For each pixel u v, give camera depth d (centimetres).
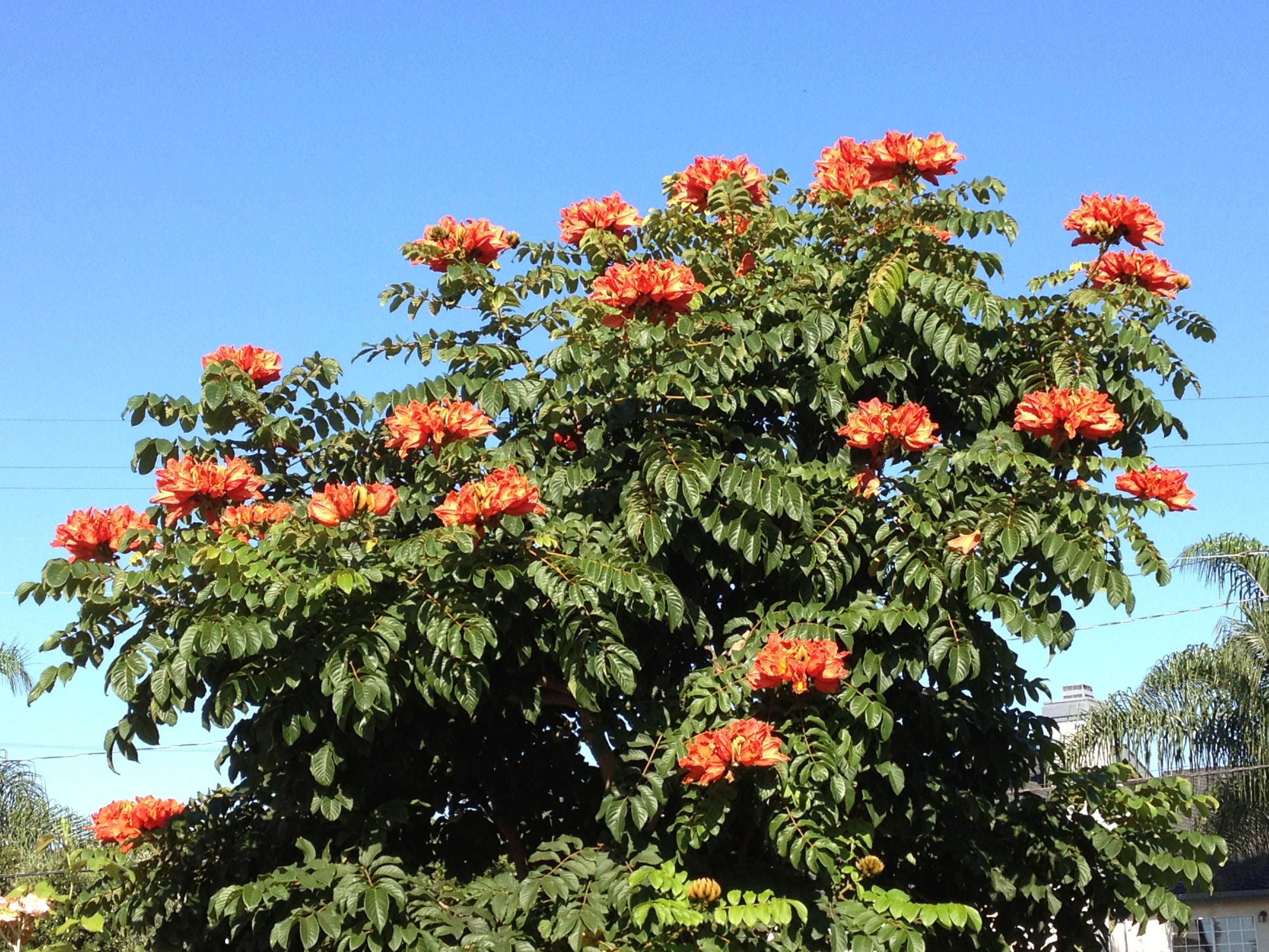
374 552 612
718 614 727
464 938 590
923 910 587
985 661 671
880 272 673
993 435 678
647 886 589
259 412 726
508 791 752
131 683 586
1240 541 1595
